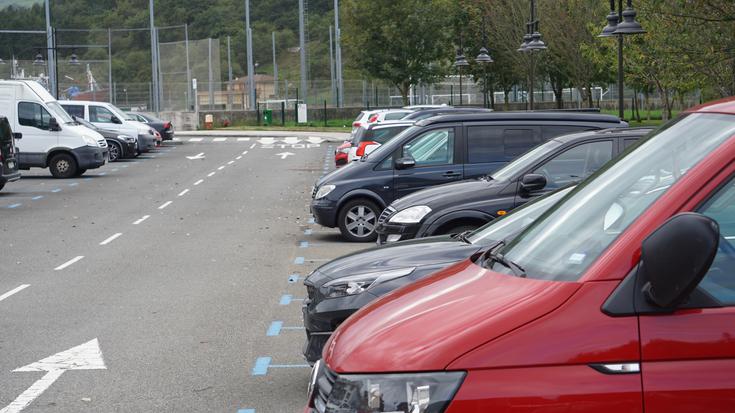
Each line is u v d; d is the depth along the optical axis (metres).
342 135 56.00
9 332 9.37
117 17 105.69
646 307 3.11
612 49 34.34
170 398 7.14
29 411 6.82
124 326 9.61
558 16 42.75
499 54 55.78
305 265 13.55
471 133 14.34
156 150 44.81
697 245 2.90
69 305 10.73
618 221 3.57
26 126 30.41
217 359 8.29
